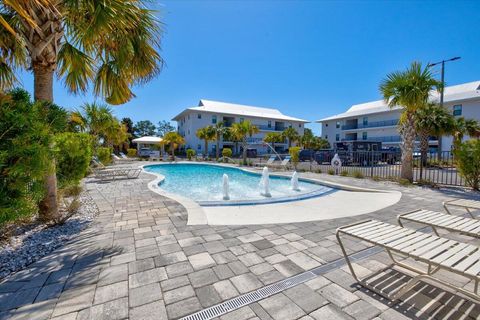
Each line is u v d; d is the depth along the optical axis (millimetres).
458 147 7152
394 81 7797
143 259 2561
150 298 1879
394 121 30438
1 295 1907
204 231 3463
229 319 1645
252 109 44000
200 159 25484
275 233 3391
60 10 3434
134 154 27312
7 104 2449
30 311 1714
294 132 35625
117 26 3594
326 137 40375
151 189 7215
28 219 3627
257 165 16594
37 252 2732
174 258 2582
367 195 6613
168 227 3637
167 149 34406
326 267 2395
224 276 2215
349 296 1911
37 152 2535
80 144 5402
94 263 2469
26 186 2604
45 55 3496
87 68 4469
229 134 29016
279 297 1896
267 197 6641
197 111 34875
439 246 1856
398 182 8180
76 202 4547
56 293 1939
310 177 9961
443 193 6441
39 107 3006
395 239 1994
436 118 14352
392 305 1797
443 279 2180
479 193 6402
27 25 3275
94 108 15367
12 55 3842
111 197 5969
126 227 3635
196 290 1988
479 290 1986
